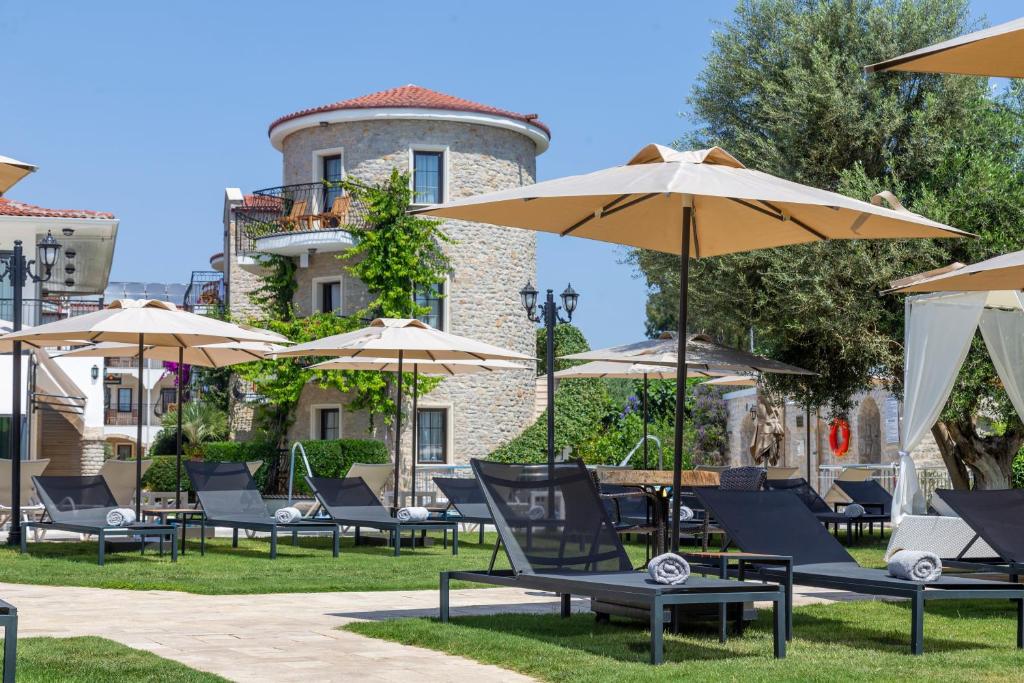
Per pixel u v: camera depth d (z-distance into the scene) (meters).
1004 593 7.43
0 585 10.73
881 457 27.45
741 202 8.46
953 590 7.34
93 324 13.71
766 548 8.45
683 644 7.38
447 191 29.69
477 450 30.09
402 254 28.77
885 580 7.46
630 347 16.03
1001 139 16.72
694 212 8.81
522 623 8.14
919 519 11.91
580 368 18.41
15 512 15.09
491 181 30.28
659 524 12.01
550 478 8.17
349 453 27.67
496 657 6.61
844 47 17.61
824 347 18.56
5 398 21.70
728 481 14.05
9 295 24.28
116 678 5.84
